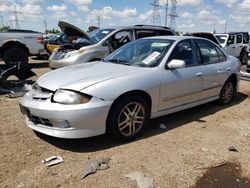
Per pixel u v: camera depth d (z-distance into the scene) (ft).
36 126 12.69
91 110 11.75
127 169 10.99
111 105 12.29
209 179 10.62
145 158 11.87
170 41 15.99
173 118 16.93
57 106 11.66
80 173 10.66
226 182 10.49
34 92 13.21
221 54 19.24
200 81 16.58
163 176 10.65
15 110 17.61
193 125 15.85
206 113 18.10
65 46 27.66
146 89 13.50
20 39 35.32
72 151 12.30
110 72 13.55
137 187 9.93
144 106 13.67
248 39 52.95
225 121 16.70
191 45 16.78
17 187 9.77
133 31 29.17
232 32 50.42
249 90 25.02
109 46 27.12
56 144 12.87
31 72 24.30
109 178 10.38
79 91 11.79
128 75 13.24
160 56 14.99
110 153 12.20
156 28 31.01
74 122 11.62
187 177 10.68
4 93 22.08
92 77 12.76
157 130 14.93
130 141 13.44
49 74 14.35
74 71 14.06
